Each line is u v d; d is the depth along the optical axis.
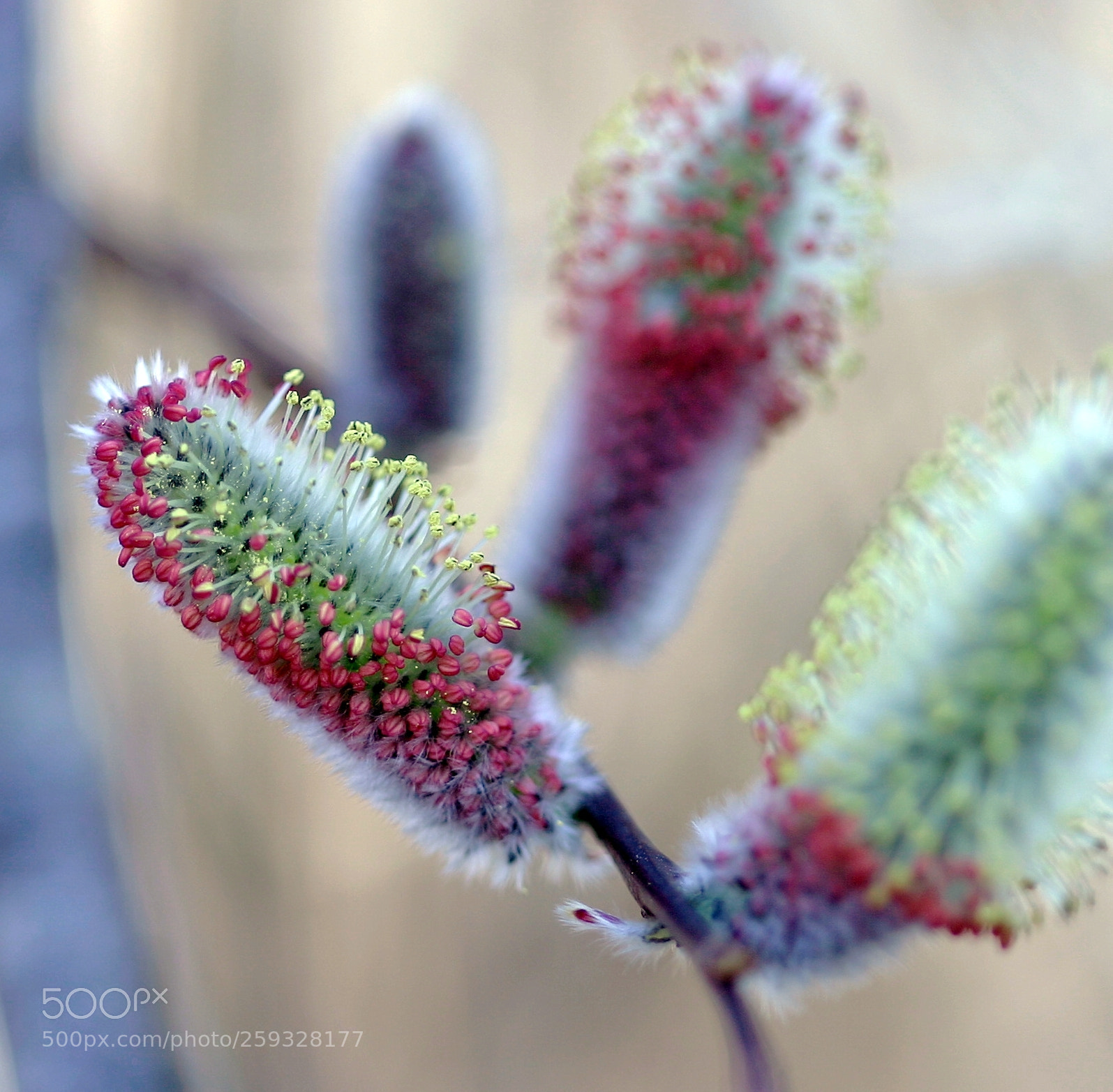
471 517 0.17
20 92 0.23
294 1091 0.27
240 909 0.26
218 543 0.17
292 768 0.27
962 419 0.17
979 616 0.16
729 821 0.17
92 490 0.17
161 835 0.24
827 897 0.16
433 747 0.17
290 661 0.17
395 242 0.21
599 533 0.20
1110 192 0.24
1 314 0.22
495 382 0.22
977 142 0.24
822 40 0.25
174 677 0.26
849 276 0.20
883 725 0.16
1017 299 0.25
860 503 0.28
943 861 0.16
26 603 0.21
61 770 0.20
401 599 0.17
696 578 0.20
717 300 0.19
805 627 0.28
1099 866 0.16
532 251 0.23
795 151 0.20
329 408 0.17
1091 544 0.16
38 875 0.20
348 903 0.28
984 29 0.24
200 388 0.17
